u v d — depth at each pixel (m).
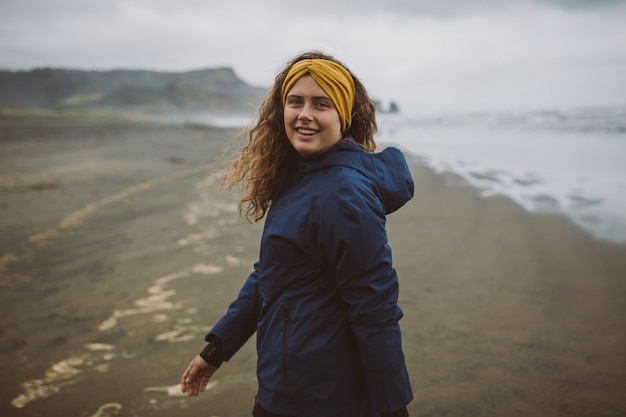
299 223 1.37
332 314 1.41
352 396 1.42
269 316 1.46
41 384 2.71
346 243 1.29
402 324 3.26
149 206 7.39
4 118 35.59
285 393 1.40
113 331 3.32
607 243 4.55
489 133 23.75
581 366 2.64
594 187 7.44
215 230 5.93
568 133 20.20
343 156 1.42
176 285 4.13
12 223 6.38
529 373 2.61
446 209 6.61
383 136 25.59
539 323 3.15
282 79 1.63
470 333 3.09
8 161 13.21
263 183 1.69
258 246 5.22
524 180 8.55
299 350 1.38
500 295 3.63
